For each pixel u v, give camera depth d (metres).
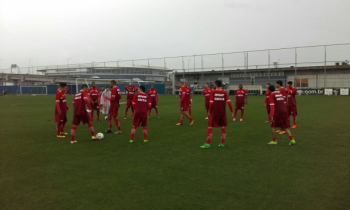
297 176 5.10
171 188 4.57
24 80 63.78
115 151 7.18
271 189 4.49
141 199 4.14
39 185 4.75
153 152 7.04
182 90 11.95
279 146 7.60
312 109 18.17
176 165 5.86
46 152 7.12
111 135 9.59
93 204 3.98
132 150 7.28
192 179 4.98
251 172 5.35
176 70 51.75
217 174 5.25
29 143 8.27
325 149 7.18
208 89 13.70
